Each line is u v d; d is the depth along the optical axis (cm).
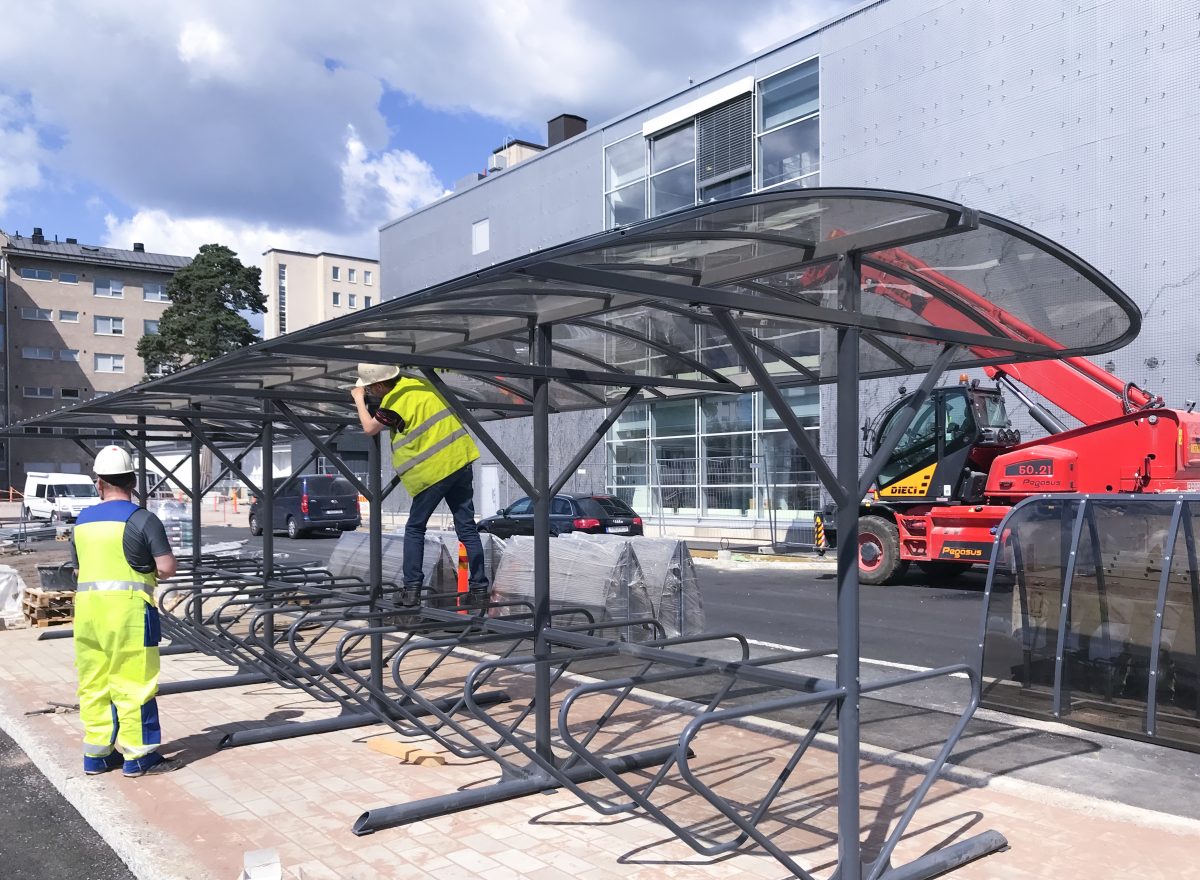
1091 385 1293
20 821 508
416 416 705
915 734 655
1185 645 616
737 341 376
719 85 2400
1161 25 1585
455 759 593
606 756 577
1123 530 651
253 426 1096
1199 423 1202
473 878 411
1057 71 1723
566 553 1014
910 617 1202
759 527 2331
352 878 412
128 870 442
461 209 3300
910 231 390
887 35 2002
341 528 2750
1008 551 716
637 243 386
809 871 413
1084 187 1686
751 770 568
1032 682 698
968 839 432
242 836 461
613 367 696
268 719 686
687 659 488
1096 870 414
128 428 1099
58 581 1169
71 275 6719
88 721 560
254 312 6253
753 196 349
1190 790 539
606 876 412
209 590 1008
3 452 6381
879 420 1573
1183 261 1559
